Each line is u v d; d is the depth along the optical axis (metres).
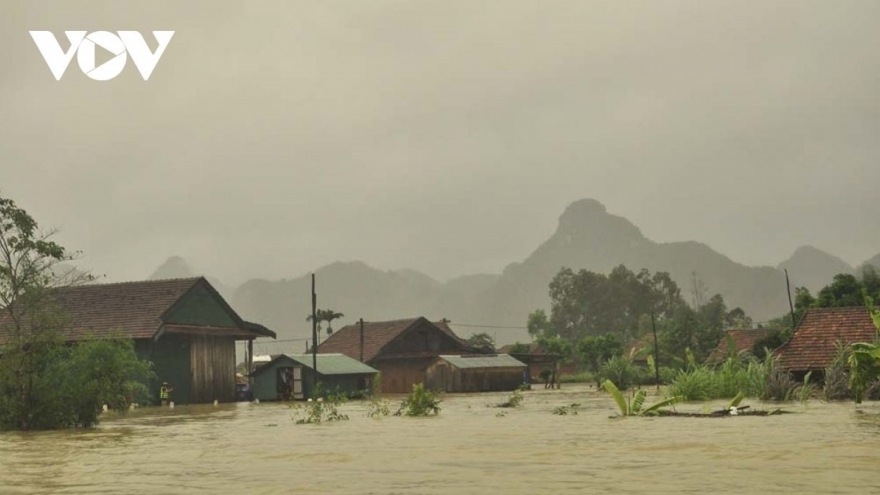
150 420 34.97
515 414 32.56
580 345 104.56
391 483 12.58
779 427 20.81
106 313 55.28
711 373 39.47
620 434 20.41
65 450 20.48
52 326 30.42
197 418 36.09
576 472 13.17
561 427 23.78
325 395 60.28
